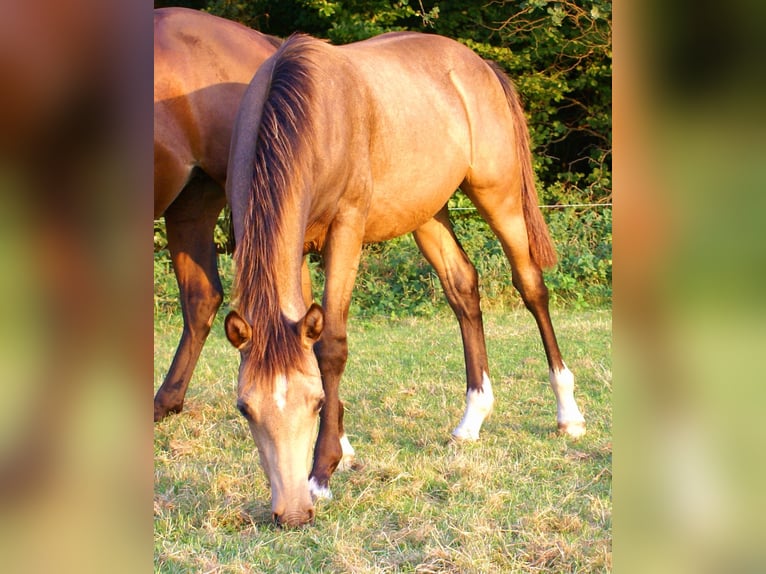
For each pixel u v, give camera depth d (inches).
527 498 133.8
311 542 116.1
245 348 111.8
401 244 378.0
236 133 141.9
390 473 145.4
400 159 160.9
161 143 169.0
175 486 138.3
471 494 135.7
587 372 228.5
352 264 147.3
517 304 352.2
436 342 283.1
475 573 104.8
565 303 359.3
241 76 179.0
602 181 480.7
